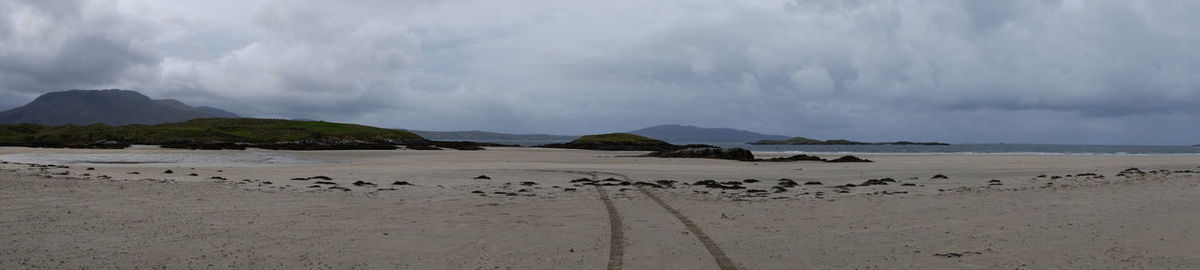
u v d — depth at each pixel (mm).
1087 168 28266
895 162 36812
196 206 10539
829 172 26109
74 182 13508
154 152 46188
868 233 8531
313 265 6387
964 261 6656
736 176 23438
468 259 6820
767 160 39219
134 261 6367
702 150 41750
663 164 33344
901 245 7617
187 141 69312
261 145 59781
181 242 7348
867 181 19234
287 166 29250
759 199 13562
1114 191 13375
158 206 10336
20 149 47812
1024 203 11586
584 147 81625
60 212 9227
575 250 7402
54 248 6844
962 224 9117
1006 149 119562
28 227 7961
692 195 14578
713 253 7270
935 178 21516
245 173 21844
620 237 8312
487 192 14891
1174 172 22828
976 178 21453
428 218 9766
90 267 6082
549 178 21109
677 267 6590
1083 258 6609
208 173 21328
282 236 7891
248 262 6453
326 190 14500
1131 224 8547
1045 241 7582
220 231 8125
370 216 9859
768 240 8078
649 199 13445
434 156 43281
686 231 8820
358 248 7250
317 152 51000
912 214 10406
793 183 18938
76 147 57094
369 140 80875
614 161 36625
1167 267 6121
